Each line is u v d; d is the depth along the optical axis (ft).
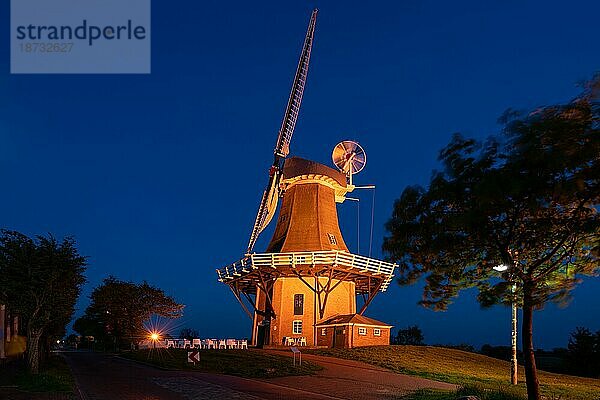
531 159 44.78
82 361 143.43
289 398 70.90
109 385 81.00
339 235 178.19
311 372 101.30
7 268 84.79
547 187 45.34
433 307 61.16
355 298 172.04
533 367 51.98
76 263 89.45
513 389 77.51
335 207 181.16
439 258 57.11
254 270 163.12
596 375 153.07
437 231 53.78
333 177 180.04
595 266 51.70
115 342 227.20
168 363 122.62
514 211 49.62
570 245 51.31
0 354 101.40
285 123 182.09
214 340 170.81
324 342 155.43
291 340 157.99
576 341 161.27
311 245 168.86
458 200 52.44
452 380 93.86
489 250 54.75
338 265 156.04
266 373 99.04
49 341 131.23
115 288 219.20
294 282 164.76
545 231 49.90
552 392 82.84
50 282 85.97
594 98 45.21
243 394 73.77
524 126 46.11
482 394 64.23
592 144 42.83
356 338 149.89
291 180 178.29
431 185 53.88
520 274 51.90
